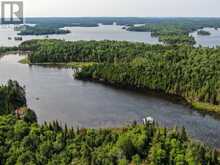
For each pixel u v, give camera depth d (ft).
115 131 362.53
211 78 581.53
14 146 288.71
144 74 655.76
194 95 561.84
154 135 322.75
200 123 447.83
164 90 613.93
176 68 636.89
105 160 281.74
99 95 590.14
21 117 394.11
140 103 541.75
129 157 301.02
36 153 281.54
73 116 474.90
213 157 301.43
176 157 289.74
